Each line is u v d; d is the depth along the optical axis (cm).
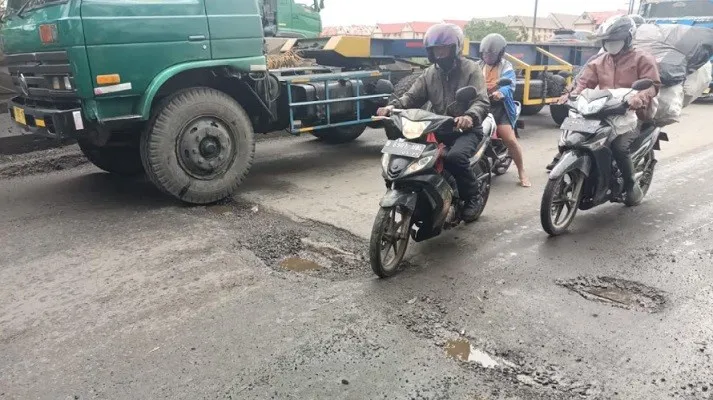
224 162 555
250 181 646
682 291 360
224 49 557
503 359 286
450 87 442
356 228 479
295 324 321
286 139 910
